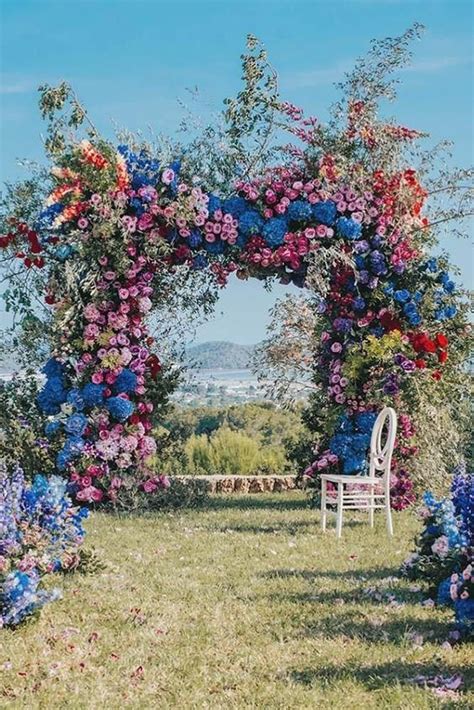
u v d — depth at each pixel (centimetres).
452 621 519
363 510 1064
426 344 1057
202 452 1532
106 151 1039
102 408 1077
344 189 1062
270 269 1099
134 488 1096
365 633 503
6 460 1086
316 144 1078
